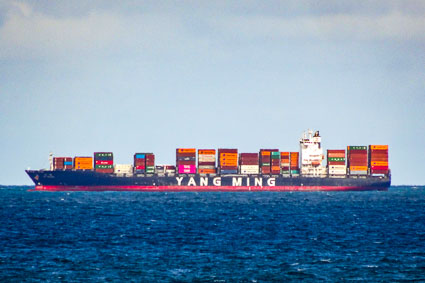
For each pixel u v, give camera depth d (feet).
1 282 642.63
